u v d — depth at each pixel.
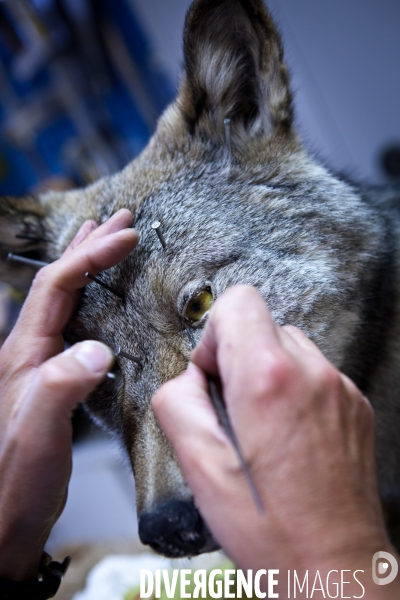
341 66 4.96
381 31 4.75
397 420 2.55
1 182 4.64
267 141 2.53
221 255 2.20
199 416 1.23
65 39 4.22
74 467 4.27
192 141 2.62
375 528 1.08
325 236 2.34
